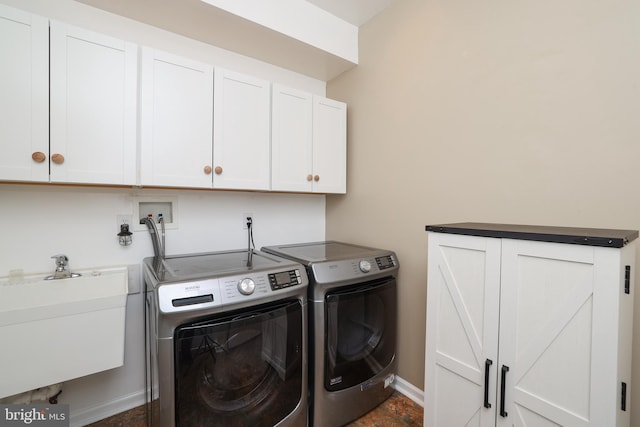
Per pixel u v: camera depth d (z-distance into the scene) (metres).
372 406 1.75
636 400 1.08
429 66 1.79
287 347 1.39
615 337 0.80
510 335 1.01
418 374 1.85
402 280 1.96
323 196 2.59
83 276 1.52
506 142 1.45
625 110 1.11
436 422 1.25
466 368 1.13
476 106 1.56
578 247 0.86
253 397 1.29
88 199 1.62
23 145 1.19
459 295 1.16
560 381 0.90
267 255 1.86
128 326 1.73
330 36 2.08
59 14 1.51
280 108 1.91
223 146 1.68
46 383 1.20
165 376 1.10
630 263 0.91
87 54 1.30
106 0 1.53
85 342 1.29
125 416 1.67
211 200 2.02
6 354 1.13
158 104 1.47
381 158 2.09
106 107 1.35
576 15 1.22
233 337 1.22
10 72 1.16
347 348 1.62
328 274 1.53
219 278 1.24
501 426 1.03
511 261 1.00
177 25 1.75
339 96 2.43
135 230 1.75
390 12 2.01
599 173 1.17
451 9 1.67
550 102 1.30
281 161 1.92
